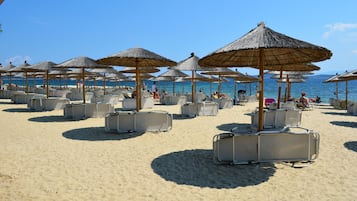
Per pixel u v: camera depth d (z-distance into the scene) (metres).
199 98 19.30
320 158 5.26
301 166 4.78
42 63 11.78
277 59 5.68
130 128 7.51
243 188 3.90
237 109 14.30
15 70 13.23
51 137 6.91
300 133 4.84
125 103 14.02
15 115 10.52
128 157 5.32
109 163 4.94
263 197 3.60
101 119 9.73
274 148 4.84
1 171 4.43
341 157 5.33
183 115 11.33
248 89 58.25
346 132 7.84
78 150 5.75
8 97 18.44
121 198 3.54
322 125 9.11
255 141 4.85
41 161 4.98
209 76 19.33
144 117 7.55
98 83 80.44
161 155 5.48
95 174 4.39
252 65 5.96
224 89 59.50
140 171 4.56
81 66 8.94
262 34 4.39
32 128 8.02
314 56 4.99
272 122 8.61
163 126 7.69
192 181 4.16
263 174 4.44
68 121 9.30
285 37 4.35
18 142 6.33
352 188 3.88
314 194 3.70
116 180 4.15
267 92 43.72
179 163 4.99
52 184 3.96
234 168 4.71
